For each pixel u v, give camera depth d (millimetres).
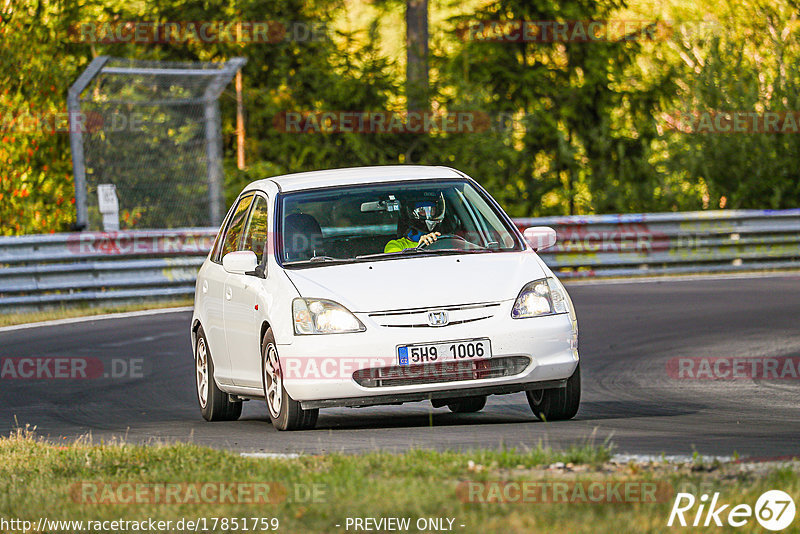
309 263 28000
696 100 86125
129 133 74125
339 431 26859
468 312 26391
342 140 92062
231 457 21562
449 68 96562
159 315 56344
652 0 104812
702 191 86500
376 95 92750
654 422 27359
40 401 35781
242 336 29062
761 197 84812
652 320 50031
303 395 26234
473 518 15852
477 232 29250
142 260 62406
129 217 73625
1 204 79188
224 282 30750
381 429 27094
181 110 76375
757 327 46844
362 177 30500
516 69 98312
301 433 26578
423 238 28922
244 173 87688
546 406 27797
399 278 26938
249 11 91875
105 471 21406
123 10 89062
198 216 76125
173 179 75312
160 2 90500
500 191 92375
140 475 20688
